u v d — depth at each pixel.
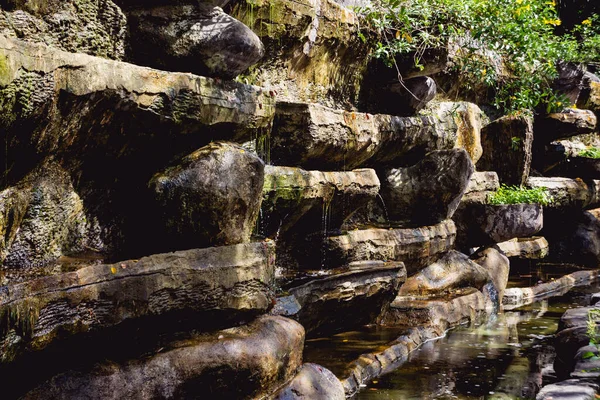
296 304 5.81
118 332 3.77
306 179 6.20
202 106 4.41
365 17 7.67
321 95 7.43
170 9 4.61
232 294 4.39
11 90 3.18
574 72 12.57
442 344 7.41
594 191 13.27
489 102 11.52
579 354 5.78
